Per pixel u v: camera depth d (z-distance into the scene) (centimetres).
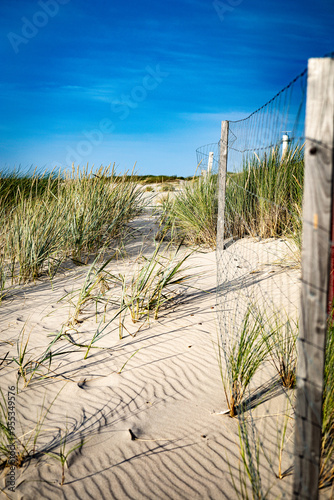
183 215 789
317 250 153
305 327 159
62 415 281
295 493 167
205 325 404
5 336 403
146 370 334
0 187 903
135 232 802
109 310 455
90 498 213
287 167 619
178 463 235
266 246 609
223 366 335
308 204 154
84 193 733
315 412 160
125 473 229
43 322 435
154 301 454
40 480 224
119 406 289
